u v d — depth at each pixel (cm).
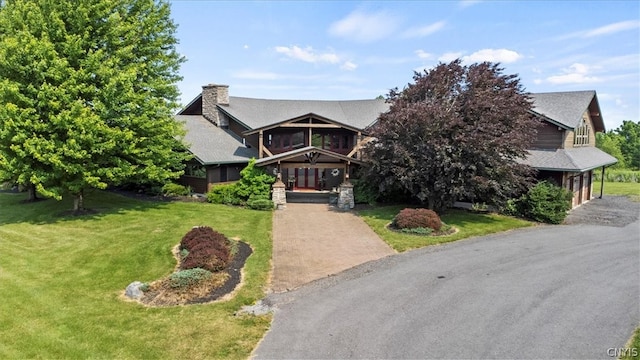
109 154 1864
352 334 874
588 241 1697
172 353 803
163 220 1925
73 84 1684
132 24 2059
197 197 2573
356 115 3131
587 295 1092
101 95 1778
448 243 1653
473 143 1848
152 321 939
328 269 1315
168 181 2602
